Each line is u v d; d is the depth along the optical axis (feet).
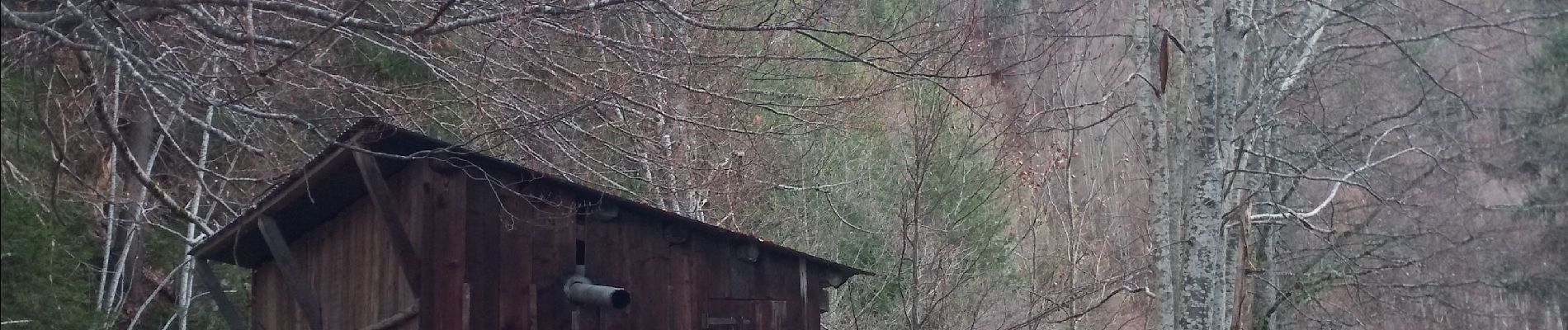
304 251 35.24
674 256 33.30
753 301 34.71
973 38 45.21
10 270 33.50
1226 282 43.60
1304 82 54.80
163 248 50.39
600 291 29.68
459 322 28.30
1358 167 54.19
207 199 49.88
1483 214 71.72
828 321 61.26
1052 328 61.16
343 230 33.40
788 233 63.16
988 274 64.08
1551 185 70.38
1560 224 70.08
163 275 51.24
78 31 30.94
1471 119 59.41
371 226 31.96
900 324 59.57
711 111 44.83
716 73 42.47
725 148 54.39
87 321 36.63
